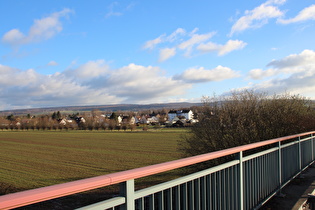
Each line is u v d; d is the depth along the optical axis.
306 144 7.80
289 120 9.58
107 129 95.75
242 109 9.54
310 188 5.97
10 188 12.43
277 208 4.80
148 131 75.88
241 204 3.75
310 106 11.51
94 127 97.31
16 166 19.28
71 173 16.30
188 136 10.77
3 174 16.12
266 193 4.80
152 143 37.72
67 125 103.44
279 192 5.45
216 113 9.80
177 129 82.75
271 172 5.09
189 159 2.64
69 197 9.59
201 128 10.07
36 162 21.25
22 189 12.26
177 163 2.45
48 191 1.50
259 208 4.77
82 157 23.92
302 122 10.24
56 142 42.75
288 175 6.04
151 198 2.31
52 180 14.26
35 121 110.19
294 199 5.27
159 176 12.62
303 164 7.34
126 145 35.34
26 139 50.62
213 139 9.87
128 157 23.28
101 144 37.78
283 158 5.79
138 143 38.00
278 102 9.85
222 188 3.43
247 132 9.32
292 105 9.89
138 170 2.08
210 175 3.19
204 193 3.08
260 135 9.41
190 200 2.90
